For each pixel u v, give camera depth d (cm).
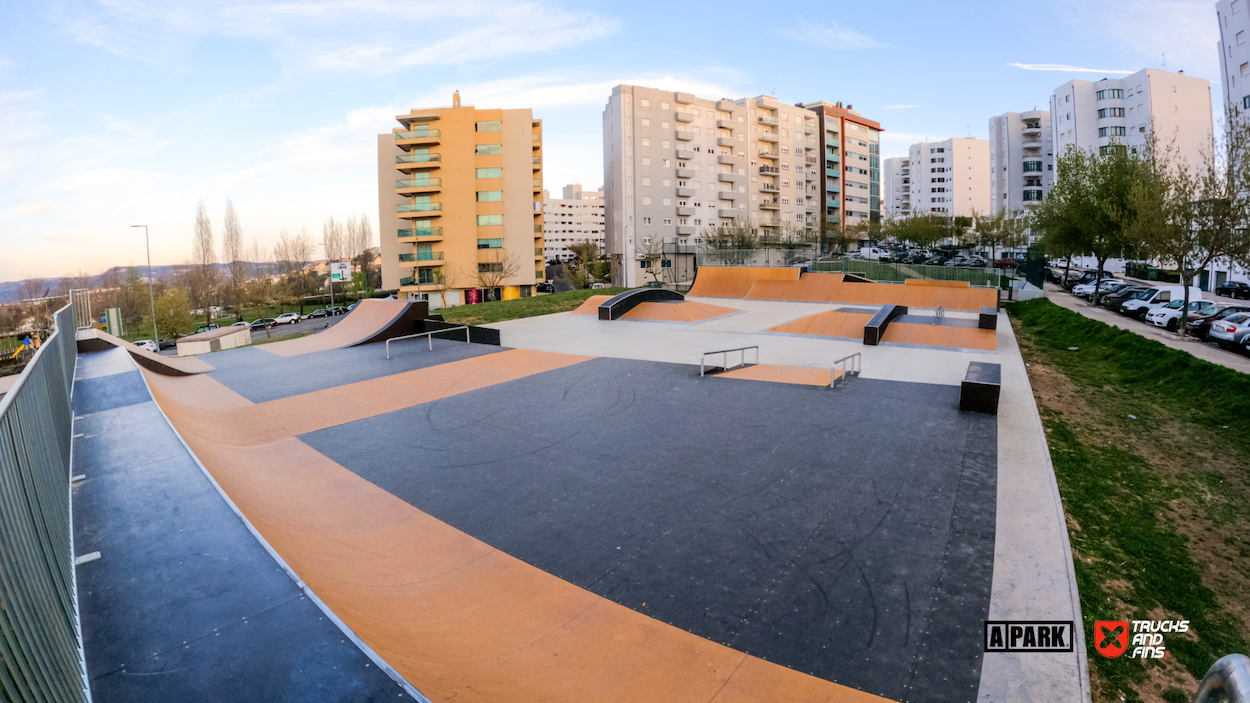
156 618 375
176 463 645
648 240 6003
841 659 459
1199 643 499
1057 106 6900
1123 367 1462
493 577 588
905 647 472
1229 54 3659
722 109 6812
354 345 1834
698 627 501
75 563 439
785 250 5394
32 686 229
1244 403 1052
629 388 1297
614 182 6391
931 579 566
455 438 1005
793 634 489
